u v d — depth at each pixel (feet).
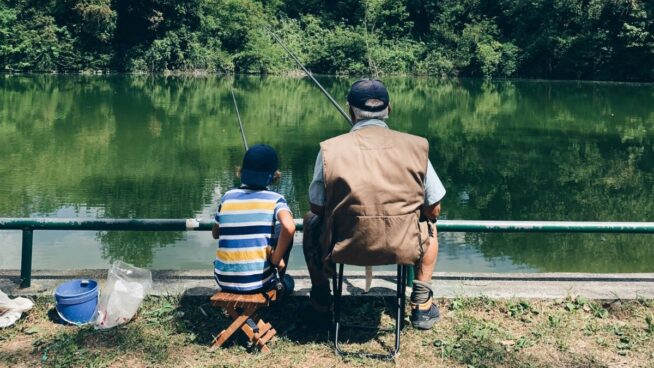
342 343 9.12
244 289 8.68
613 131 50.85
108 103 60.34
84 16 90.99
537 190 29.68
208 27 106.32
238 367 8.41
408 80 104.42
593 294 10.72
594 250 19.84
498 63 109.60
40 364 8.43
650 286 11.14
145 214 23.13
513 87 92.84
